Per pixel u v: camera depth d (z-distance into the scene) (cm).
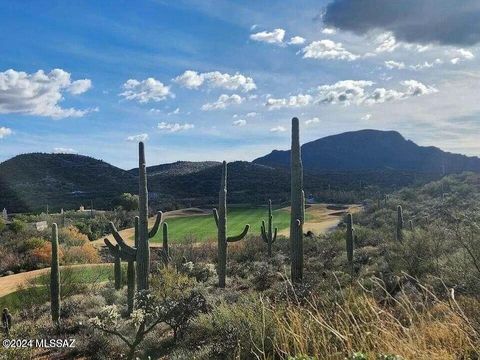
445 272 724
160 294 1419
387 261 1728
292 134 1602
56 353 1413
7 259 4234
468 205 2873
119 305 2106
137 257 1738
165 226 2923
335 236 3894
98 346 1351
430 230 1512
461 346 299
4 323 1812
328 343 326
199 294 1325
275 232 3497
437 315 363
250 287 2005
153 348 1195
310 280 1289
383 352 282
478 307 381
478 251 670
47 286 2600
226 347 636
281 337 359
